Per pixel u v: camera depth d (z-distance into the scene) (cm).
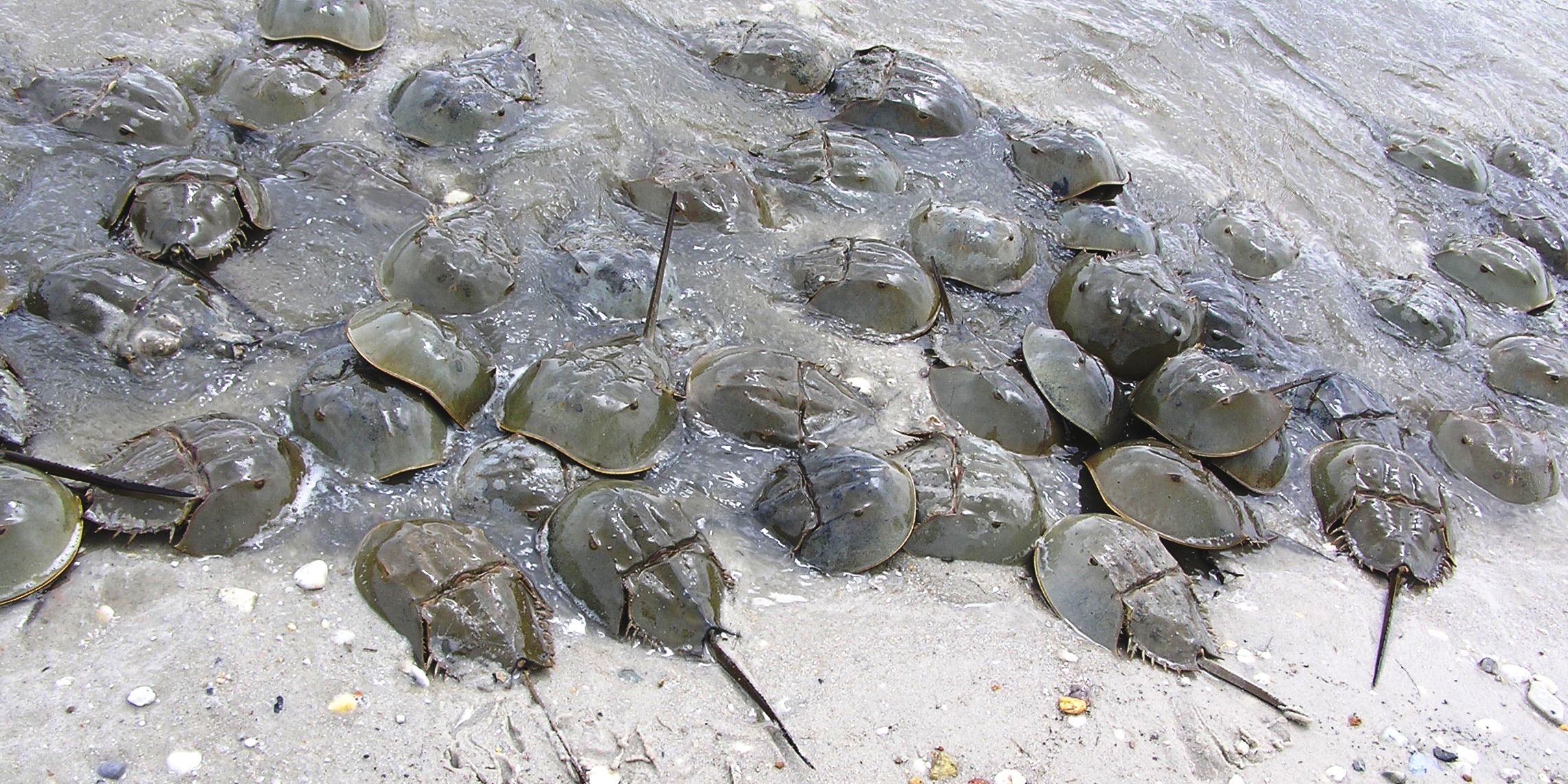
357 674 270
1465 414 340
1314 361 348
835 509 294
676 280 330
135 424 294
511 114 352
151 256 313
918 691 280
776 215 350
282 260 319
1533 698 294
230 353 304
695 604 280
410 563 277
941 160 370
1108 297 333
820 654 283
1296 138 406
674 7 397
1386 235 385
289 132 342
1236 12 461
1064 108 394
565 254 326
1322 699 289
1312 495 323
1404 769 281
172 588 276
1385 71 452
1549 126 441
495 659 273
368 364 299
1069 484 315
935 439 309
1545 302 377
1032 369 325
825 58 381
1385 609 305
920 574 296
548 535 288
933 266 344
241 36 359
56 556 274
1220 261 365
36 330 301
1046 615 293
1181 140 395
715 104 372
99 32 352
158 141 332
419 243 317
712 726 272
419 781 262
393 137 346
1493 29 506
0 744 258
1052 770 274
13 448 288
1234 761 279
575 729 269
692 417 309
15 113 331
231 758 261
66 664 267
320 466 292
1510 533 325
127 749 260
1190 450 319
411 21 374
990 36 414
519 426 299
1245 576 308
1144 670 288
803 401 309
